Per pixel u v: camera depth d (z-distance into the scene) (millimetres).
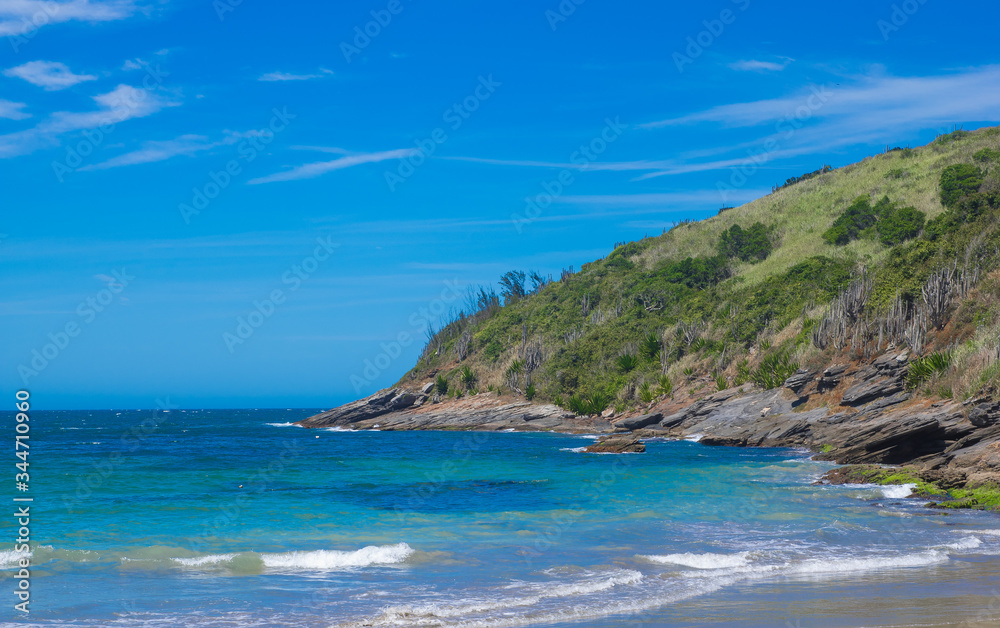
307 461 37750
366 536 16938
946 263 43906
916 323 39906
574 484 26859
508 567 13805
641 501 22328
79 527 18250
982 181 65438
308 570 13594
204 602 11531
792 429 42406
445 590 12195
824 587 12250
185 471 32375
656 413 55188
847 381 43156
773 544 15867
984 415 27594
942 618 10305
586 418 62750
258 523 18766
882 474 25547
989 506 20531
